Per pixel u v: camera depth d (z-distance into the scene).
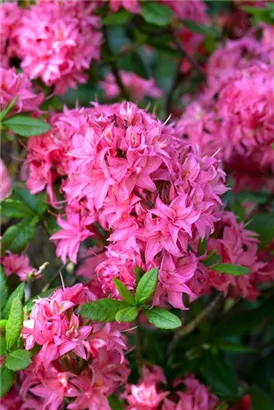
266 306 0.90
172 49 1.13
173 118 1.15
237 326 0.90
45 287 0.81
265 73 0.93
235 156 0.99
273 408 0.94
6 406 0.78
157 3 1.01
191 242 0.72
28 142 0.83
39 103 0.85
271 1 1.07
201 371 0.90
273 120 0.88
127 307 0.69
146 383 0.81
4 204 0.83
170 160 0.70
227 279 0.77
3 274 0.75
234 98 0.91
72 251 0.76
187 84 1.21
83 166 0.70
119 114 0.72
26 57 0.90
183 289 0.70
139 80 1.22
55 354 0.68
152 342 0.90
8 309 0.73
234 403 0.92
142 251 0.70
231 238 0.77
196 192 0.70
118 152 0.69
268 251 0.84
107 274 0.71
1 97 0.81
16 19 0.92
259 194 1.00
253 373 1.13
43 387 0.73
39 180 0.82
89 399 0.73
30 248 0.94
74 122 0.78
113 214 0.70
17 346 0.70
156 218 0.69
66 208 0.79
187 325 0.87
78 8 0.94
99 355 0.73
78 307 0.70
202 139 0.94
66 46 0.89
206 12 1.25
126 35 1.15
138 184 0.68
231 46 1.05
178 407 0.79
